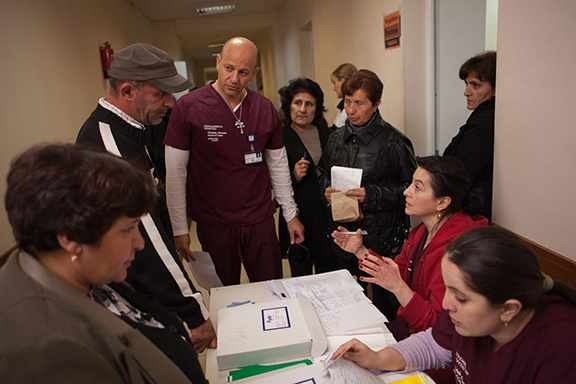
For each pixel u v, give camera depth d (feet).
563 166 4.60
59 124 10.00
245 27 27.84
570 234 4.62
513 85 5.33
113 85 4.07
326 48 17.19
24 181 1.89
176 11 23.39
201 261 5.35
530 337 2.76
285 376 3.30
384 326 4.15
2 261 6.55
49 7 9.99
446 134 9.62
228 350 3.56
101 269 2.11
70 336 1.88
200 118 6.06
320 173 7.97
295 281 5.05
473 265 2.67
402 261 5.41
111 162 2.05
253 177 6.49
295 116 7.98
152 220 3.94
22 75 8.19
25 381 1.79
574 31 4.25
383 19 10.43
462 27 9.07
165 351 2.56
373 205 6.44
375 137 6.61
